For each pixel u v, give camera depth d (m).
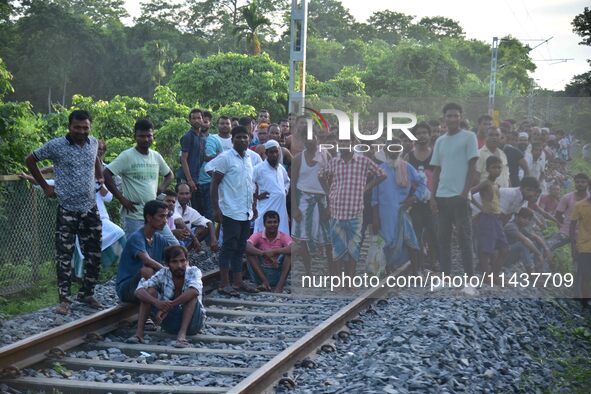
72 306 9.06
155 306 7.85
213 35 99.69
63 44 77.75
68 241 8.77
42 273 10.80
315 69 90.50
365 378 6.55
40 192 10.93
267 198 11.52
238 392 5.83
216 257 12.70
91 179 8.85
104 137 16.81
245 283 10.69
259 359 7.36
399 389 6.20
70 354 7.24
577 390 7.86
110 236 10.29
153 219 8.61
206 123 13.30
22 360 6.77
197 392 6.29
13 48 78.44
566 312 10.77
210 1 99.75
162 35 89.25
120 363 6.98
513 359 8.20
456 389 6.59
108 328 8.05
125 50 80.50
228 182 10.31
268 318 9.21
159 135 18.36
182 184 11.82
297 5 21.08
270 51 91.38
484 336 8.41
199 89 48.00
